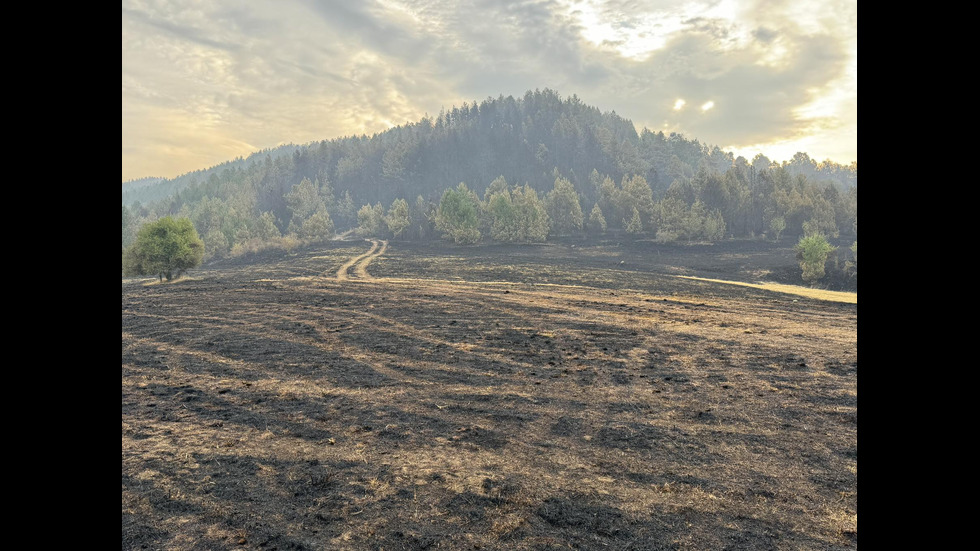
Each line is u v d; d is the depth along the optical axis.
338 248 116.19
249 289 28.19
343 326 17.16
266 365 12.25
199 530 4.94
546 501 5.52
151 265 51.53
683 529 4.97
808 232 112.00
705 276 74.94
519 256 94.56
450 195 117.94
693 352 13.12
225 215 152.38
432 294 25.64
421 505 5.43
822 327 17.70
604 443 7.28
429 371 11.53
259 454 6.88
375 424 8.09
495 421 8.23
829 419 8.19
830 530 4.95
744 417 8.33
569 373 11.23
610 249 109.06
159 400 9.56
